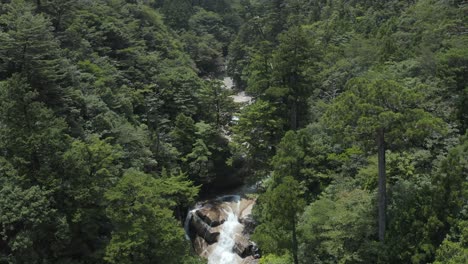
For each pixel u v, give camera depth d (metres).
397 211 26.31
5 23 47.00
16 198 26.09
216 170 51.91
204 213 44.50
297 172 35.78
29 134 28.45
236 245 39.75
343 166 34.22
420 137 25.48
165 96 58.56
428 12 57.19
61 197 28.94
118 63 61.16
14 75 29.44
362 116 25.73
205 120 57.31
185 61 81.12
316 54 55.31
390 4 77.12
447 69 36.41
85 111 41.72
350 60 53.91
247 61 80.44
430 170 29.14
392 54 50.06
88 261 29.05
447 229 23.20
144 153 42.66
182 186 36.16
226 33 111.81
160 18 93.94
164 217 28.16
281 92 44.62
